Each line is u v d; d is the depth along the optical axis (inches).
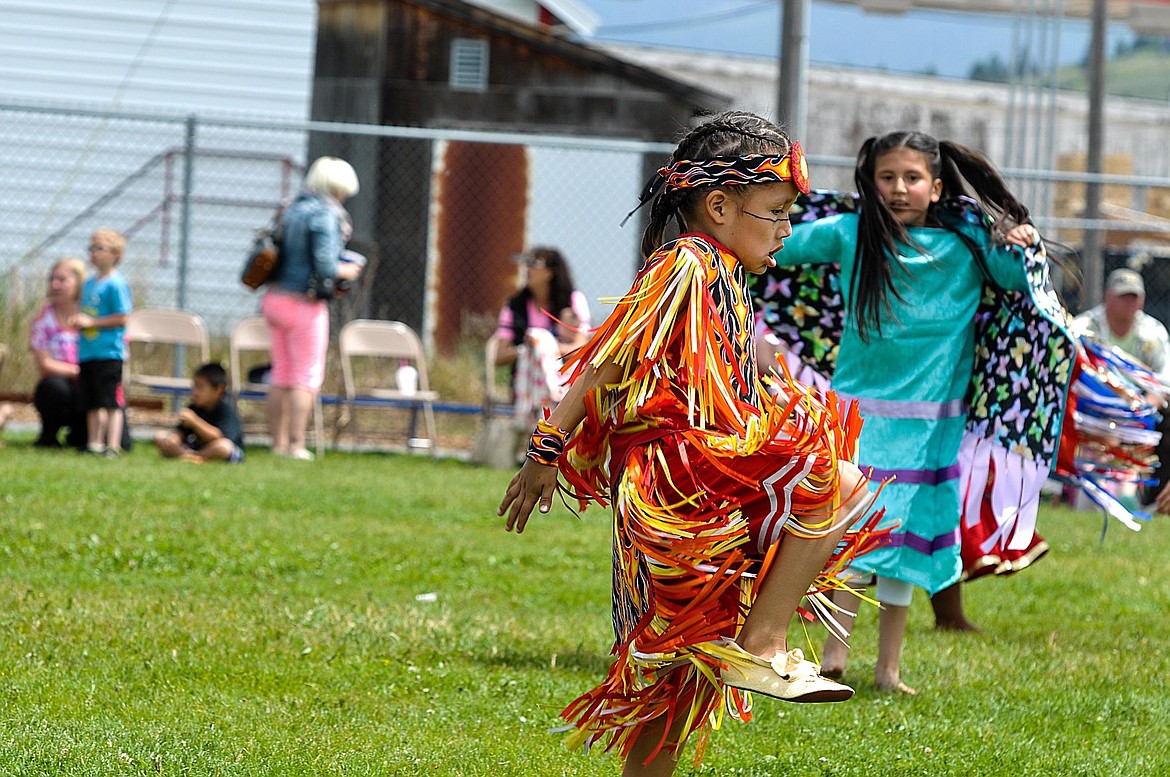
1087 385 298.7
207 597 312.8
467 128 924.6
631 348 162.9
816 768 211.8
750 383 168.1
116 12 926.4
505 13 1081.4
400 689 247.6
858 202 287.1
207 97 932.0
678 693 164.4
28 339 717.9
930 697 259.0
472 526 447.2
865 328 271.0
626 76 928.3
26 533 370.9
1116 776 212.7
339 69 927.0
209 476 518.3
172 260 888.9
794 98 638.5
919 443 269.1
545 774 203.8
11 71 921.5
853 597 271.3
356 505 471.8
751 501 159.8
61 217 903.7
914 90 1445.6
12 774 188.9
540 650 281.7
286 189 900.0
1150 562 436.1
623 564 163.0
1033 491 280.8
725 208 169.0
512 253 921.5
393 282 916.0
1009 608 356.8
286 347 626.5
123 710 224.1
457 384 765.3
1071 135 1489.9
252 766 197.8
